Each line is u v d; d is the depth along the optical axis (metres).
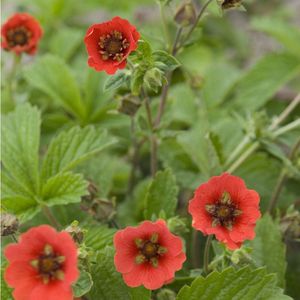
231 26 0.81
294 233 0.42
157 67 0.38
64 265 0.31
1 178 0.43
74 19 0.76
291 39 0.60
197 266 0.45
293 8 0.88
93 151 0.43
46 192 0.42
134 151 0.51
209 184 0.34
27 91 0.59
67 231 0.34
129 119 0.54
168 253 0.34
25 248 0.31
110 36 0.36
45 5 0.72
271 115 0.61
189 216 0.48
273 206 0.49
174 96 0.61
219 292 0.36
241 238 0.34
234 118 0.59
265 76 0.62
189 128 0.61
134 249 0.34
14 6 0.79
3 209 0.37
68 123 0.55
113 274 0.36
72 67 0.66
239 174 0.51
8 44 0.50
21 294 0.31
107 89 0.38
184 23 0.43
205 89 0.64
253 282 0.36
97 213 0.42
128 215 0.49
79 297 0.35
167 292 0.38
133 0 0.75
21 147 0.44
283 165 0.48
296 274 0.45
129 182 0.52
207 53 0.73
